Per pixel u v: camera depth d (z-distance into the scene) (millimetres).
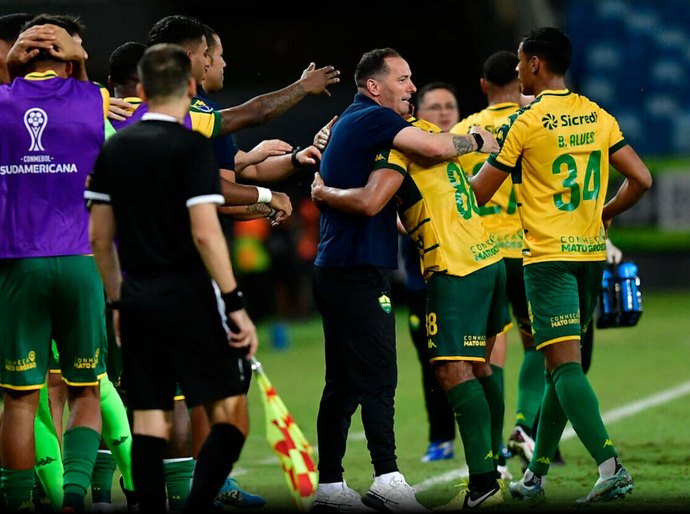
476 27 78000
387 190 19797
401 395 38500
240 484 24016
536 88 21672
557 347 20969
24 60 18781
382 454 20000
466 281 20219
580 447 28312
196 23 21156
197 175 16328
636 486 22328
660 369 43375
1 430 18859
